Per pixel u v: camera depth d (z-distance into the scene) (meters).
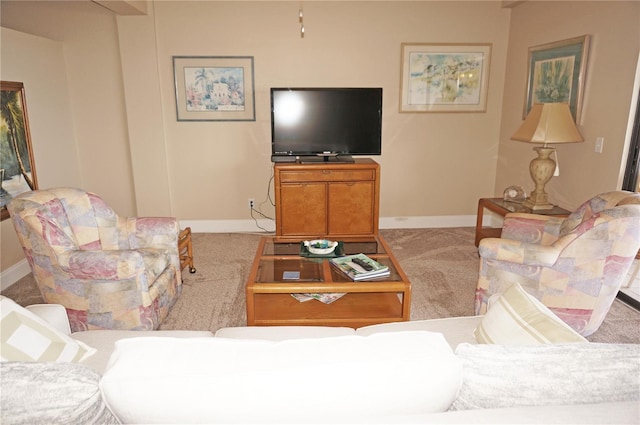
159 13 4.32
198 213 4.83
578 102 3.48
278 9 4.39
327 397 0.94
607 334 2.65
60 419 0.91
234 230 4.87
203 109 4.56
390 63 4.58
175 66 4.45
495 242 2.41
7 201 3.47
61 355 1.50
